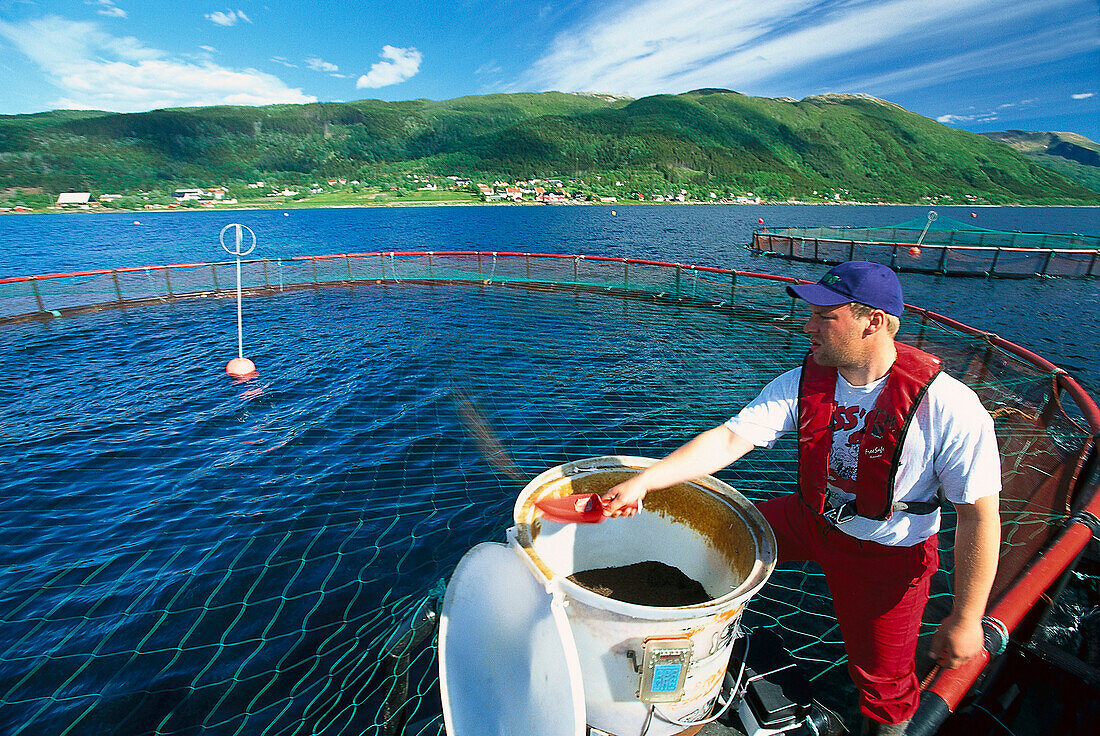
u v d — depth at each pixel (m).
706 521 2.38
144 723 3.40
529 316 15.70
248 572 4.84
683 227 66.69
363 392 9.55
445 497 5.98
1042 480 3.93
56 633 4.18
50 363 11.73
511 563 1.89
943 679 2.13
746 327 14.05
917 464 1.77
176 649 3.99
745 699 2.32
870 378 1.80
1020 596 2.33
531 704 1.67
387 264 28.38
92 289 20.78
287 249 42.19
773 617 3.81
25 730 3.38
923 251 25.16
